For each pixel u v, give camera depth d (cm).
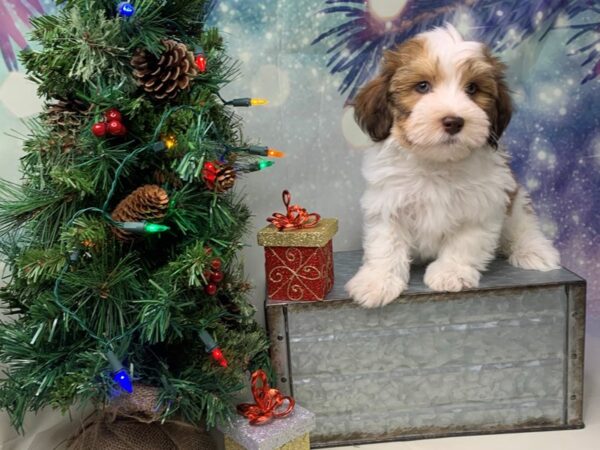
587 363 86
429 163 71
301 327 70
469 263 72
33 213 56
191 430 68
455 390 73
